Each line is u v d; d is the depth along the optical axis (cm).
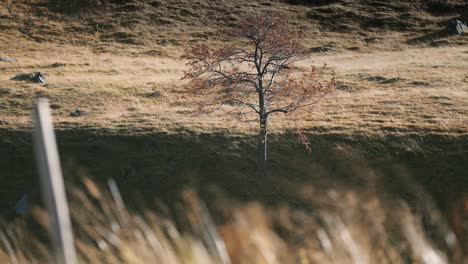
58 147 7194
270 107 8106
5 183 6762
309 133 7150
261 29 6831
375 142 6875
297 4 15888
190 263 333
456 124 7181
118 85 9638
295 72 10900
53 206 288
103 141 7269
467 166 6419
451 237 309
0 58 11788
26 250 393
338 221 325
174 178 6650
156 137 7262
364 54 12700
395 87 9481
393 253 310
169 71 11050
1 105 8731
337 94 9256
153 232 356
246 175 6569
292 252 322
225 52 6850
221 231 330
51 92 9219
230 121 7688
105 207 365
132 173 6781
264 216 332
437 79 9750
